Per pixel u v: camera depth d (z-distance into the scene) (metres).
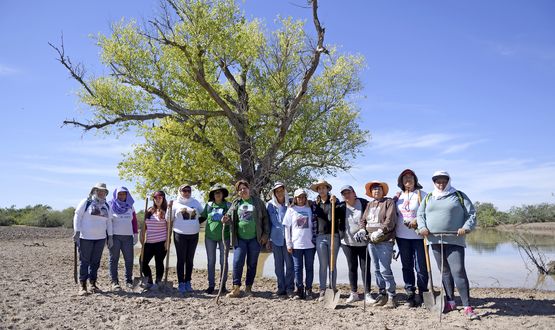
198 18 17.27
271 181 19.33
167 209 9.01
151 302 7.27
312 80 21.78
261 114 19.09
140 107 18.73
